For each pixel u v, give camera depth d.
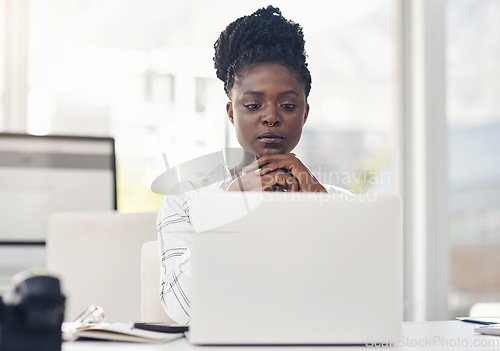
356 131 3.63
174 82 3.35
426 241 3.66
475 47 3.73
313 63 3.57
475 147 3.71
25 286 0.77
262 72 1.51
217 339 0.94
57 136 3.07
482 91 3.71
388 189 3.68
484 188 3.69
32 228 2.96
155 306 1.58
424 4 3.68
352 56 3.64
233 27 1.58
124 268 1.83
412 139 3.72
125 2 3.33
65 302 0.79
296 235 0.94
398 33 3.74
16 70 3.25
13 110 3.24
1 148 2.99
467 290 3.67
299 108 1.55
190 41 3.37
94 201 3.07
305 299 0.95
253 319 0.94
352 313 0.95
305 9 3.55
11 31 3.25
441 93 3.70
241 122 1.55
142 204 3.24
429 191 3.67
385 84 3.70
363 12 3.66
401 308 0.96
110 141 3.14
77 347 0.96
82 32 3.30
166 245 1.27
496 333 1.13
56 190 3.02
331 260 0.95
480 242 3.69
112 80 3.31
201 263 0.94
